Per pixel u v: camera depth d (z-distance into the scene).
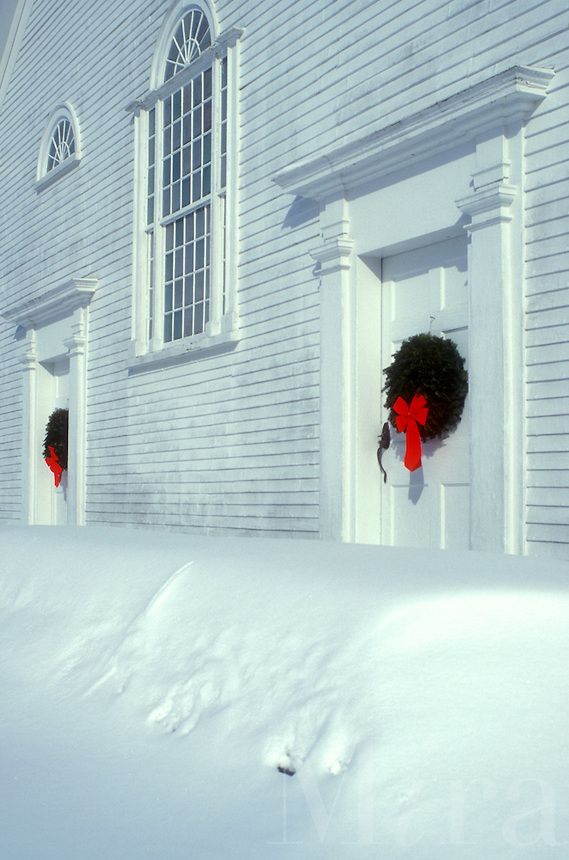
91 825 2.20
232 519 8.61
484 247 5.89
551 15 5.61
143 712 2.84
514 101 5.63
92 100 11.70
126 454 10.53
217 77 9.04
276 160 8.16
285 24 8.09
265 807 2.13
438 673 2.24
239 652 2.74
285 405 7.95
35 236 13.19
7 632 3.88
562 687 2.17
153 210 10.33
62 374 12.73
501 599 2.45
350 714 2.24
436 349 6.36
